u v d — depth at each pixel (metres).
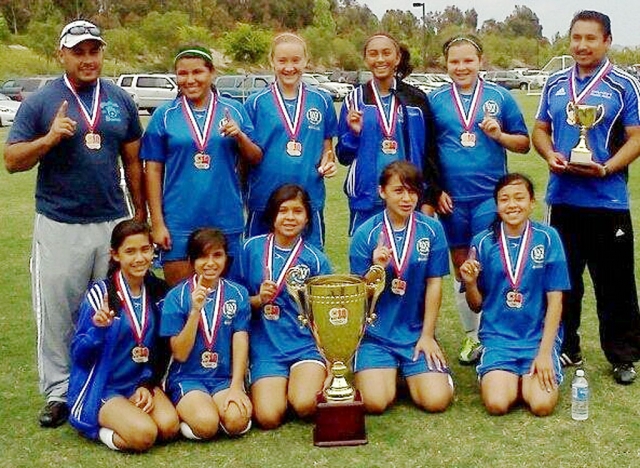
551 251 4.31
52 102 4.07
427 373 4.26
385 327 4.43
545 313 4.40
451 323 5.80
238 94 28.83
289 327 4.34
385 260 4.25
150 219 4.57
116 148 4.25
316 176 4.78
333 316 3.85
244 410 3.92
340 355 3.91
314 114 4.75
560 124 4.53
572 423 3.99
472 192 4.79
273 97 4.73
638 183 11.82
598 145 4.45
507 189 4.27
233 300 4.14
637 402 4.25
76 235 4.16
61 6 68.81
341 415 3.82
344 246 8.17
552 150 4.60
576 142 4.47
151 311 4.07
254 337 4.38
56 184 4.11
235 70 49.25
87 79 4.09
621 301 4.54
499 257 4.34
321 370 4.23
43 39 47.72
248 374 4.32
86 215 4.17
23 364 5.07
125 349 3.99
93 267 4.26
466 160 4.75
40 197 4.17
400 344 4.39
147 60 52.97
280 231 4.30
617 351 4.55
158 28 53.53
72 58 4.04
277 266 4.34
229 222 4.52
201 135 4.41
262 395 4.09
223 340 4.11
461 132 4.75
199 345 4.07
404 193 4.31
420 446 3.79
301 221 4.30
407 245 4.38
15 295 6.68
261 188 4.76
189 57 4.37
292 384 4.16
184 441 3.93
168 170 4.49
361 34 66.50
